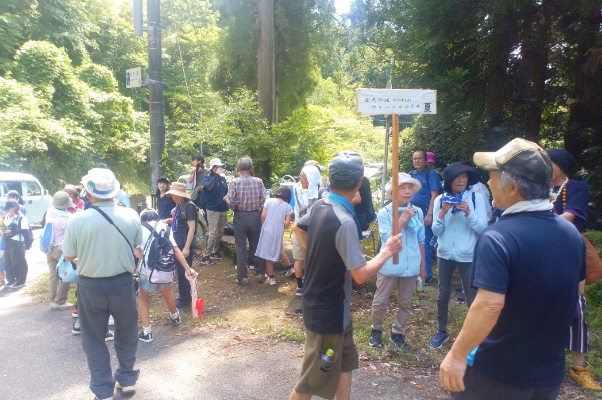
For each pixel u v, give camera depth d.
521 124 6.93
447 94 6.11
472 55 6.19
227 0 15.93
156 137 8.70
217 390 3.85
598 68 5.80
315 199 5.84
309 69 17.02
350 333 2.87
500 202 2.06
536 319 1.87
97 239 3.53
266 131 11.20
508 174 1.97
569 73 6.24
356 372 4.02
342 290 2.67
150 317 5.64
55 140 19.25
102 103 23.64
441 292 4.41
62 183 20.19
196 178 8.38
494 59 6.09
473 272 1.95
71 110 21.69
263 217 6.62
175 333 5.12
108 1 31.27
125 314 3.71
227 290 6.60
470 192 4.34
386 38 8.26
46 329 5.42
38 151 19.20
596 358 4.03
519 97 6.58
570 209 3.64
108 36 29.30
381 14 8.41
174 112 28.92
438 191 6.20
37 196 14.21
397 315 4.44
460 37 6.35
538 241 1.87
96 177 3.62
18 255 7.38
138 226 3.80
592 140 6.97
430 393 3.68
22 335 5.23
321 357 2.64
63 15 24.72
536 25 6.03
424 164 6.36
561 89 6.83
